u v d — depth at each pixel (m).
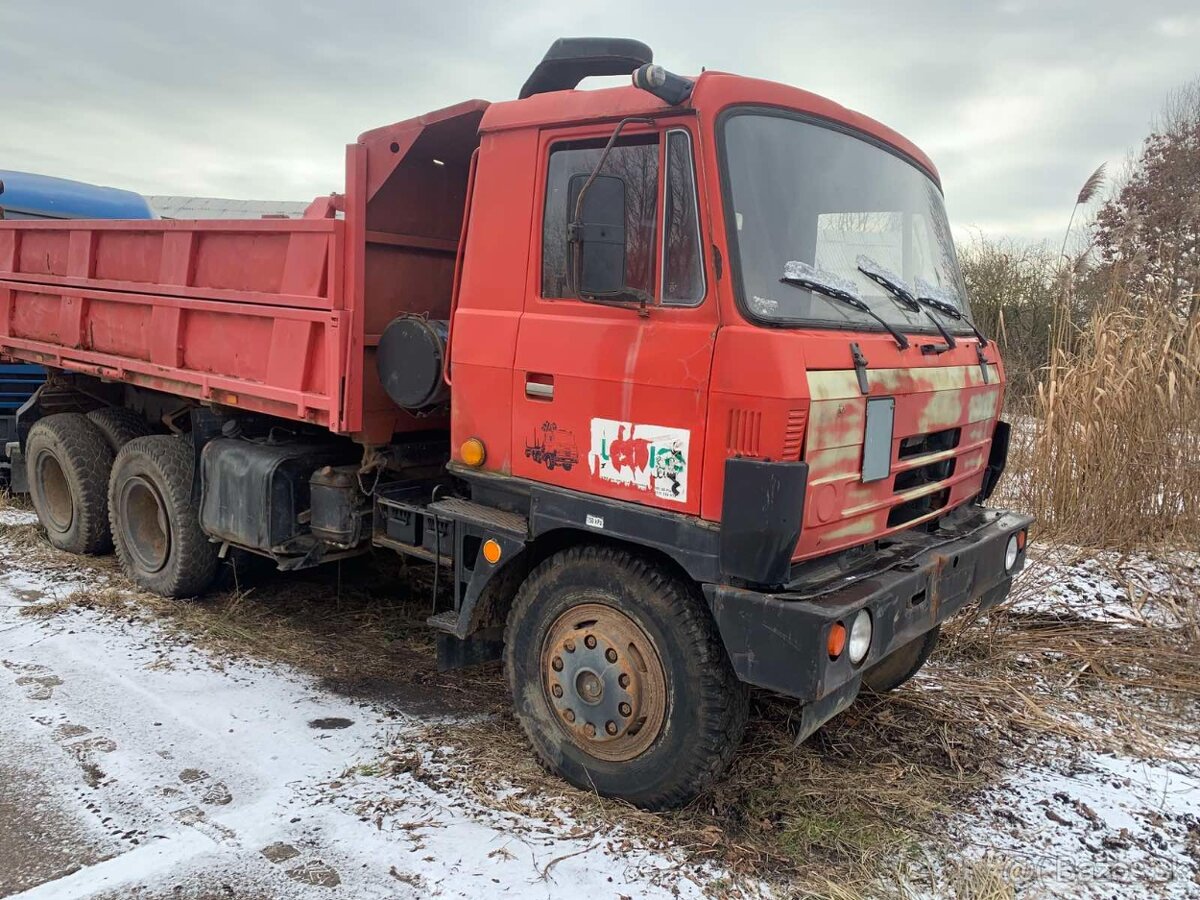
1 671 4.46
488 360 3.70
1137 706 4.53
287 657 4.83
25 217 8.09
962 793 3.63
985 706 4.43
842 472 3.11
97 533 6.25
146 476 5.50
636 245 3.26
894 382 3.33
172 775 3.56
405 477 4.71
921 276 4.16
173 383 5.29
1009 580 4.18
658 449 3.18
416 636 5.20
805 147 3.44
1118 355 6.90
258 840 3.13
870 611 3.00
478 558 3.74
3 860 2.99
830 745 3.98
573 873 3.01
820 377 2.98
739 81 3.19
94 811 3.29
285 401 4.49
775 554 2.87
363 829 3.22
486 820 3.31
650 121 3.18
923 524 3.88
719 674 3.18
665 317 3.17
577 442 3.43
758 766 3.75
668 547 3.16
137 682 4.40
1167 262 7.44
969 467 4.14
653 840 3.21
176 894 2.85
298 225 4.29
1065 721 4.31
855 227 3.66
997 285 11.88
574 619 3.52
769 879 3.02
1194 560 6.31
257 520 4.68
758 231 3.15
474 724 4.11
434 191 4.55
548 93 3.55
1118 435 6.74
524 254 3.59
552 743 3.63
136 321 5.48
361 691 4.45
